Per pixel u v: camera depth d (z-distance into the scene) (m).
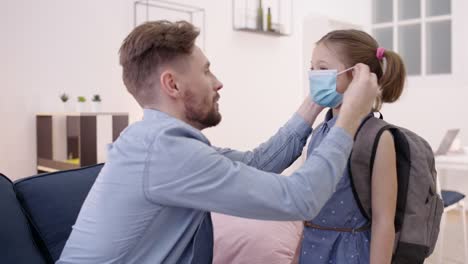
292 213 0.95
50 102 3.11
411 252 1.08
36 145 3.06
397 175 1.12
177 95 1.08
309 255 1.20
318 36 5.03
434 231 1.18
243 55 4.44
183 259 1.08
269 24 4.54
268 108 4.72
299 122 1.33
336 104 1.20
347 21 5.36
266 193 0.94
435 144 5.04
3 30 2.88
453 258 3.29
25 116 3.00
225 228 1.91
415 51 5.20
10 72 2.92
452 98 4.93
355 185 1.12
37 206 1.37
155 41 1.06
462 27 4.86
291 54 4.97
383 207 1.08
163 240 1.03
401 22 5.25
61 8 3.14
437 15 5.04
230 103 4.32
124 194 0.97
